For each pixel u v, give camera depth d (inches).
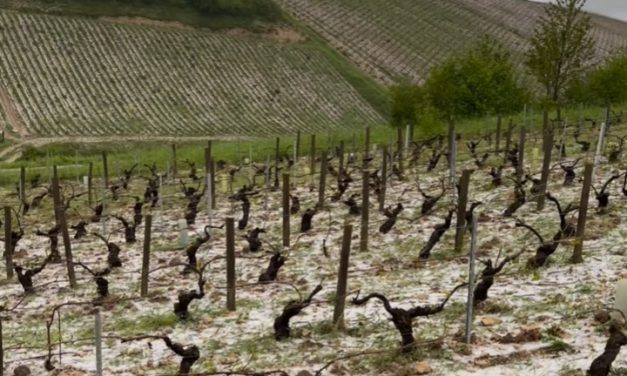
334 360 375.2
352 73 3225.9
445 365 383.6
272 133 2506.2
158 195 1031.0
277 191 1033.5
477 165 1013.2
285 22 3577.8
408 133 1202.6
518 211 724.7
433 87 1742.1
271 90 2928.2
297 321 478.3
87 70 2711.6
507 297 479.8
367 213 654.5
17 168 1584.6
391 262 609.3
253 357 422.6
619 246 566.6
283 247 700.0
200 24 3307.1
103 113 2442.2
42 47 2758.4
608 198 705.6
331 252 665.6
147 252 574.6
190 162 1357.0
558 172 902.4
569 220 634.8
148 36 3068.4
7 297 616.1
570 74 1844.2
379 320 463.2
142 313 536.1
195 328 488.7
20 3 2984.7
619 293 399.9
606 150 1035.9
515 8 4916.3
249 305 527.5
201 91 2797.7
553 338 404.2
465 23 4256.9
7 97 2404.0
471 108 1704.0
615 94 1765.5
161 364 425.7
